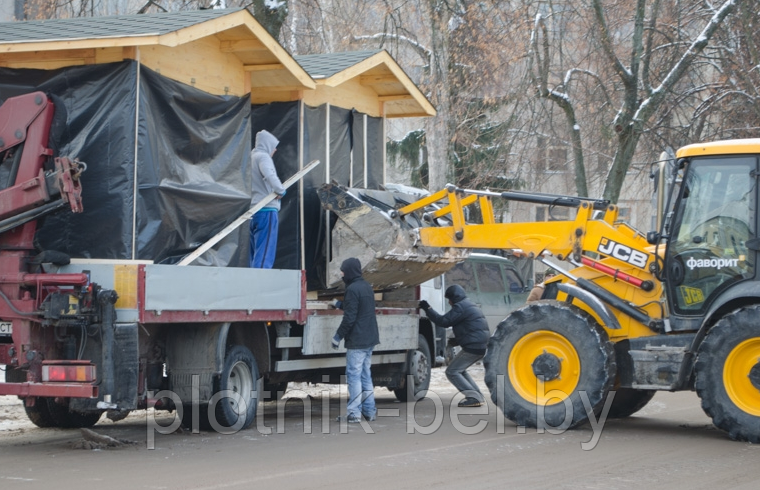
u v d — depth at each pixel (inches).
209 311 394.0
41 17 821.2
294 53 1054.4
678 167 430.6
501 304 788.0
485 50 935.7
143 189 398.6
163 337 410.0
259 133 498.9
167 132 418.0
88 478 301.4
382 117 614.2
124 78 397.7
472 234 473.7
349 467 326.0
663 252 436.1
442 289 722.2
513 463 336.8
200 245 434.9
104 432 426.0
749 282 410.9
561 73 970.7
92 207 394.9
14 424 459.2
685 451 368.8
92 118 399.9
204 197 435.2
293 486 289.6
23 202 359.6
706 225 422.3
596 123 1004.6
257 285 424.8
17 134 366.6
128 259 390.3
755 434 387.2
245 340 445.7
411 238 492.1
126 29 404.8
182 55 430.0
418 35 1119.0
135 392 359.9
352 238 515.2
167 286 371.9
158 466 327.0
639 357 423.8
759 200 414.6
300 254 523.2
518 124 1023.6
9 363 363.6
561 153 1154.7
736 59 874.1
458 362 536.4
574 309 431.5
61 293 357.4
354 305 454.3
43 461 337.4
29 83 409.7
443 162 880.3
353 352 457.1
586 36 943.0
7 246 367.9
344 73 535.5
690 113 1038.4
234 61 470.0
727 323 396.8
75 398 360.2
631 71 834.2
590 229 447.5
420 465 331.3
